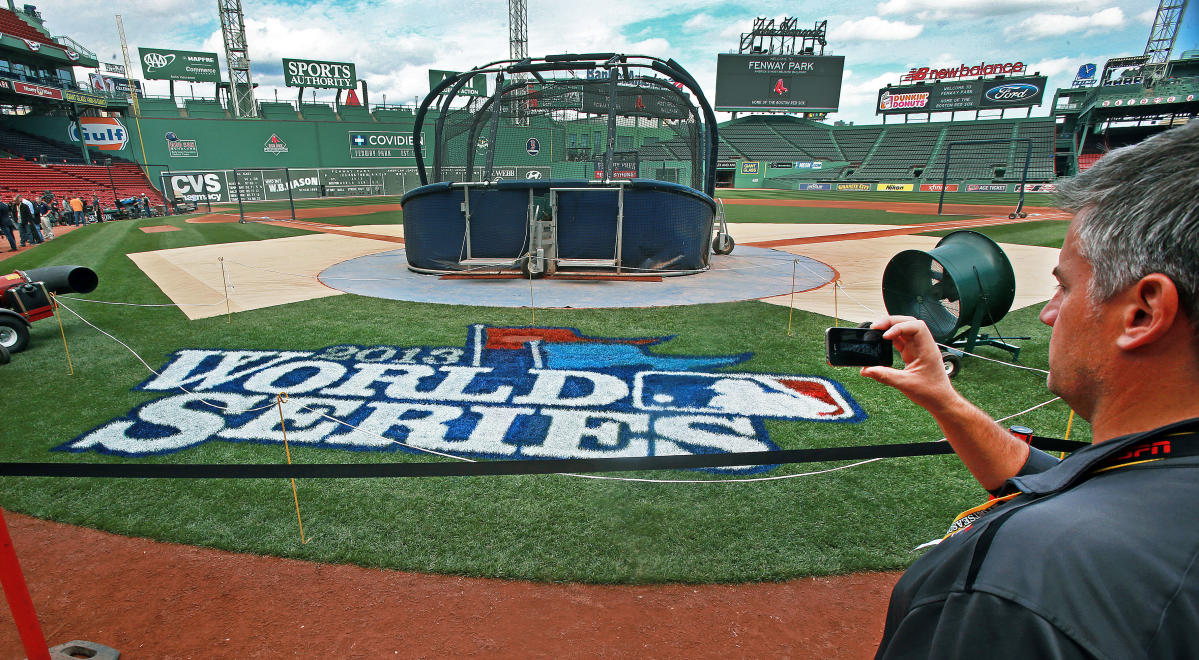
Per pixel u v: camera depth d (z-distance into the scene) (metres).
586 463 2.16
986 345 5.83
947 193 46.09
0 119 38.53
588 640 2.36
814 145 61.97
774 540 2.93
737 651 2.30
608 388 5.00
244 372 5.39
